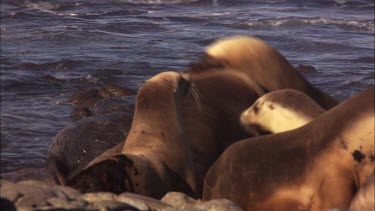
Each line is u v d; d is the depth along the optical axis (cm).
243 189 2514
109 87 6462
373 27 12669
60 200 1772
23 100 6475
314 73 7938
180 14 14300
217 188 2612
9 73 7794
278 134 2488
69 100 6381
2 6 14625
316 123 2403
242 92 3456
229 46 3619
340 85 7238
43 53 9588
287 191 2411
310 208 2366
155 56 9344
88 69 8256
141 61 8850
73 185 2592
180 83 2931
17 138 4944
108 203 1822
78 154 3828
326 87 7138
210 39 11106
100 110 5509
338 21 13038
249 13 14375
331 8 15400
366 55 9594
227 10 14938
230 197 2564
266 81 3581
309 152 2377
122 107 5428
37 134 5084
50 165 3869
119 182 2594
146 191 2636
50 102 6381
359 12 14950
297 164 2392
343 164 2309
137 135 2822
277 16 13962
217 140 3219
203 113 3269
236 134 3266
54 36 11000
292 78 3641
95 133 3903
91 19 13400
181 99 2936
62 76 7769
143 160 2695
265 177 2450
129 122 3984
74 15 13850
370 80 7531
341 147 2306
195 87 3309
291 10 14938
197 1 15875
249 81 3522
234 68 3547
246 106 3412
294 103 3112
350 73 8006
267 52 3644
